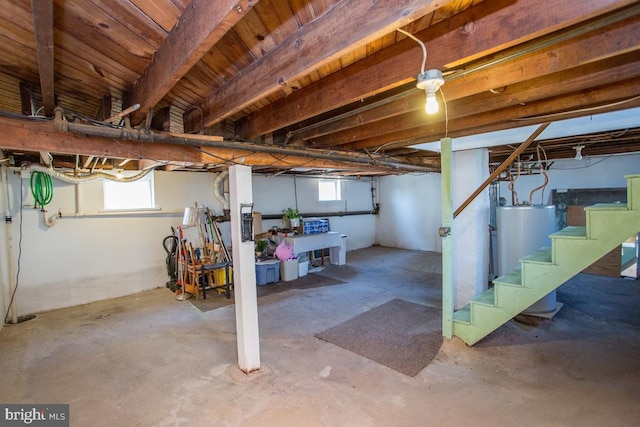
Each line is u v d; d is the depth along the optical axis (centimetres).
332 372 256
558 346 290
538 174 629
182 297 456
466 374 249
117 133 204
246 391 233
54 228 422
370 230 902
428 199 805
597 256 242
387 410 209
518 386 232
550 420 196
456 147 349
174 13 127
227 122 290
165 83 149
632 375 241
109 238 468
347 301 433
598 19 125
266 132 254
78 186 441
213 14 103
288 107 225
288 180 714
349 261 699
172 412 212
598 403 210
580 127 273
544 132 292
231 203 256
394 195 877
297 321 365
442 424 195
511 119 238
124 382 248
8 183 383
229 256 506
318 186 778
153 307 423
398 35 148
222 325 360
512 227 380
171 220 530
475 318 292
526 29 114
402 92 195
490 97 210
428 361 269
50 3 94
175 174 533
